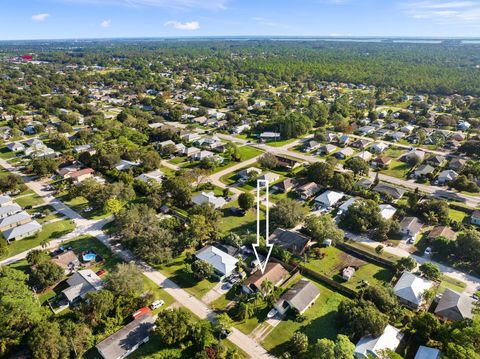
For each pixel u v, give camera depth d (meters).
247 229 108.88
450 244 93.75
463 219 114.31
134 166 152.38
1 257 94.62
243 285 82.38
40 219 113.56
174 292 82.31
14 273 76.44
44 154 164.12
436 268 85.06
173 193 122.75
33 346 61.31
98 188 121.06
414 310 76.12
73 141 183.25
